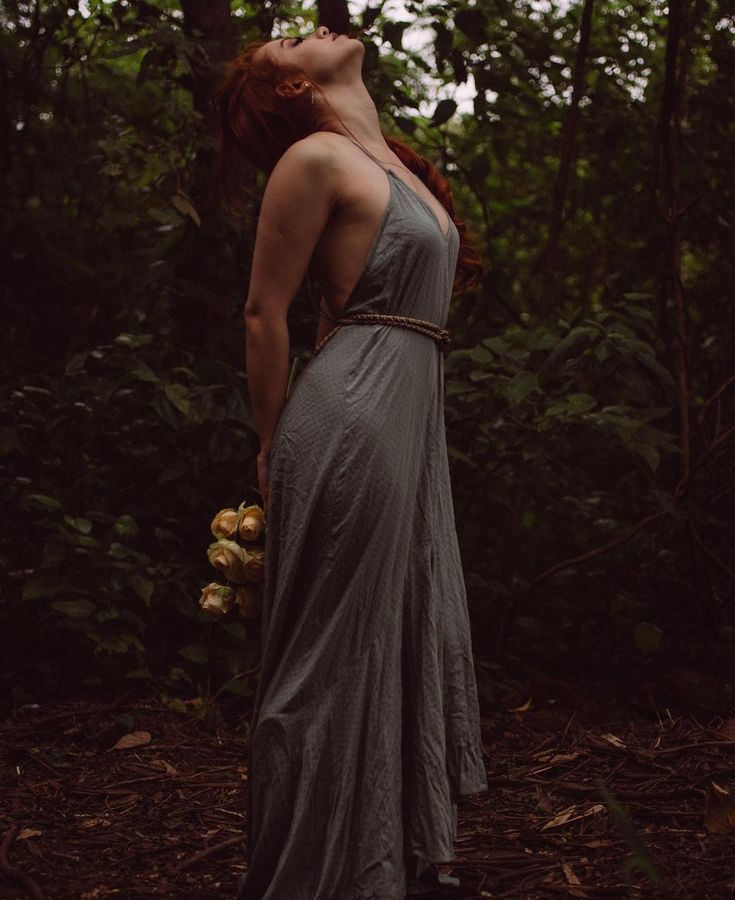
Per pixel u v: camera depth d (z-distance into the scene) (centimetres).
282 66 229
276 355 219
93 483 416
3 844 266
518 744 347
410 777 220
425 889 239
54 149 559
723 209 477
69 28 492
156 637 397
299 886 210
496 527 469
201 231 432
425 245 218
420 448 222
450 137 521
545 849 268
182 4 445
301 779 210
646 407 421
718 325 489
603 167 522
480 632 430
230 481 411
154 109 458
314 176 213
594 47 504
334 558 212
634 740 347
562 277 576
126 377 400
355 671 212
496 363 394
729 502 455
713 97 476
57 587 367
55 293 551
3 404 410
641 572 462
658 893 239
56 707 369
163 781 314
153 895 242
